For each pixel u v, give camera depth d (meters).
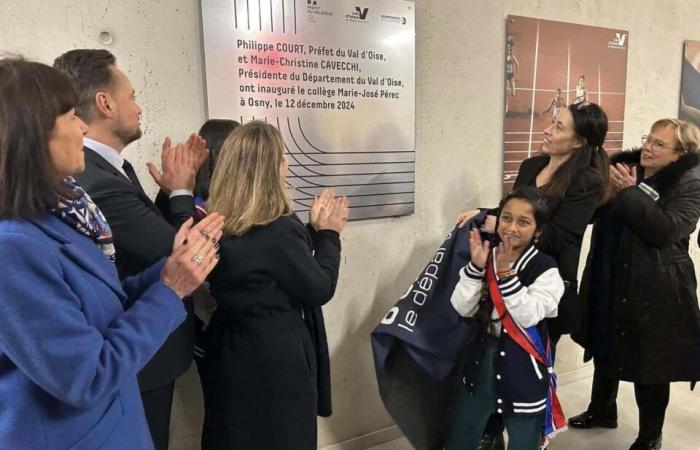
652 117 2.98
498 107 2.43
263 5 1.79
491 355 1.69
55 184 0.73
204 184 1.58
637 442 2.18
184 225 1.01
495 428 2.10
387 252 2.23
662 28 2.91
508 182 2.51
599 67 2.70
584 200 1.84
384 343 1.94
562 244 1.83
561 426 1.70
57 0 1.50
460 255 1.95
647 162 2.04
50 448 0.77
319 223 1.54
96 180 1.15
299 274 1.33
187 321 1.39
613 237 2.07
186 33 1.70
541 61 2.50
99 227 0.87
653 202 1.89
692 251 3.29
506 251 1.60
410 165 2.19
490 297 1.65
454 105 2.30
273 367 1.35
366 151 2.08
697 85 3.12
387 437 2.34
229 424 1.37
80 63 1.20
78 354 0.73
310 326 1.55
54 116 0.72
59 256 0.75
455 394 2.04
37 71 0.72
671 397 2.74
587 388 2.85
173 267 0.90
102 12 1.56
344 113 2.01
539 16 2.47
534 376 1.63
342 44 1.96
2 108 0.68
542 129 2.56
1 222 0.71
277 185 1.35
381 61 2.06
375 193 2.13
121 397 0.90
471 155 2.39
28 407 0.75
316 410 1.47
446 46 2.24
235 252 1.32
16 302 0.68
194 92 1.74
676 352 2.00
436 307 1.93
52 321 0.71
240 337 1.36
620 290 2.03
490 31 2.34
